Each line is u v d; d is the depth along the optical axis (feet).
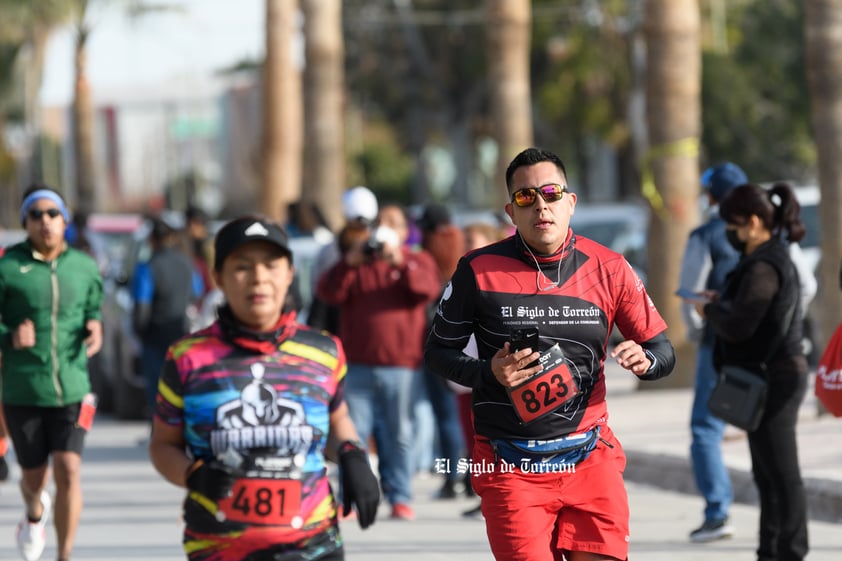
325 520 44.37
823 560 78.13
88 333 79.15
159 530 94.17
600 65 409.69
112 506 104.83
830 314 126.00
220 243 44.45
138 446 142.41
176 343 44.57
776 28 416.67
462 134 525.75
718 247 83.20
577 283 50.96
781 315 68.59
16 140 601.62
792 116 415.23
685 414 134.51
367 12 511.40
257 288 44.04
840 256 125.29
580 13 421.59
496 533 50.78
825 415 124.67
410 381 97.76
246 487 43.29
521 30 211.82
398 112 547.08
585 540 50.83
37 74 448.24
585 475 50.90
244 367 44.04
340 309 99.60
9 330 77.56
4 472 116.88
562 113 431.43
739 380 69.10
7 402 77.61
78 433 77.25
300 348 44.57
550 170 50.78
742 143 415.85
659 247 159.94
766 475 69.87
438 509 102.12
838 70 125.18
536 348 49.55
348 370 97.91
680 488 106.11
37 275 77.41
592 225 203.10
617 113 422.00
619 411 140.26
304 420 43.98
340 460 44.62
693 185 159.84
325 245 113.09
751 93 404.57
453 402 105.29
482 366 50.44
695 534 85.05
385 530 93.66
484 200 608.60
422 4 501.15
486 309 50.98
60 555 77.20
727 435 116.37
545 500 50.65
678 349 159.84
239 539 43.27
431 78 512.22
